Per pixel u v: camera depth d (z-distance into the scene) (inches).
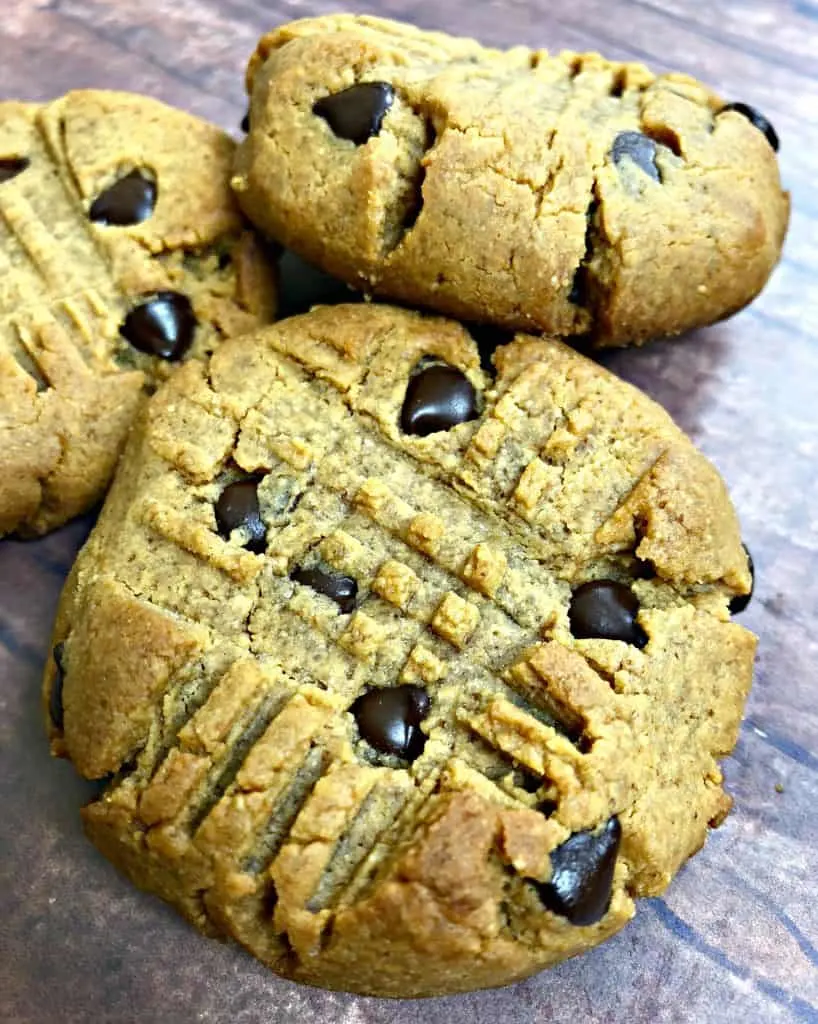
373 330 6.7
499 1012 6.3
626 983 6.4
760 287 7.3
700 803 6.1
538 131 6.6
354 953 5.6
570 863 5.6
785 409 7.7
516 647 6.0
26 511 6.9
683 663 6.1
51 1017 6.2
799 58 8.9
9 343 6.8
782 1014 6.3
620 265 6.7
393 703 5.8
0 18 8.8
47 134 7.3
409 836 5.6
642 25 9.0
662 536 6.2
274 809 5.7
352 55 6.7
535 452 6.4
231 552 6.2
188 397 6.6
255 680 5.8
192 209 7.1
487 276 6.6
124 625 6.0
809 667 7.1
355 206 6.6
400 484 6.4
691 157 6.8
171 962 6.3
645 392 7.7
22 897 6.4
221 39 8.9
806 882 6.6
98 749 6.0
